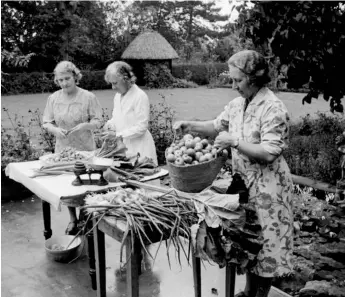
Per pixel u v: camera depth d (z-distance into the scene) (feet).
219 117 9.08
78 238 11.58
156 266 11.05
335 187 18.03
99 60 88.38
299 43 13.29
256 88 7.89
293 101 55.01
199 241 6.89
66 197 8.48
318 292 9.57
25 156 17.39
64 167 10.11
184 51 113.39
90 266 9.82
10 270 10.83
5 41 73.10
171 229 7.03
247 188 8.06
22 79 68.49
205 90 78.74
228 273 7.97
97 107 12.74
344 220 13.46
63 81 11.92
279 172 7.99
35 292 9.82
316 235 12.84
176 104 55.57
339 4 12.78
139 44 83.97
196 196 7.55
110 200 7.67
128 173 9.46
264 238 8.00
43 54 77.05
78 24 81.61
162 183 18.03
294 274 10.54
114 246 12.34
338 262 11.09
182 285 10.17
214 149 7.89
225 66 92.73
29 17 74.74
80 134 12.71
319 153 20.74
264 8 13.03
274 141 7.59
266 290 8.41
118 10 98.58
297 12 12.63
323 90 15.33
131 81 11.87
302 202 15.06
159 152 21.22
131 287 7.23
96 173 9.42
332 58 14.01
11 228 13.52
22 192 16.42
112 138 10.36
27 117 41.70
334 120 28.94
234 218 7.02
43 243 12.45
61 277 10.52
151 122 22.45
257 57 7.61
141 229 6.79
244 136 8.11
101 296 8.50
